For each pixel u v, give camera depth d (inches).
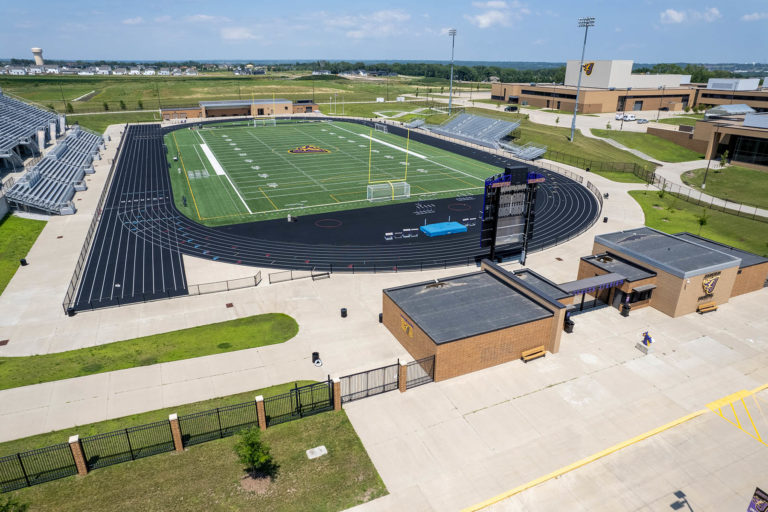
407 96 6776.6
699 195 2551.7
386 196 2333.9
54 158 2679.6
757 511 636.7
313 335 1154.7
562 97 5226.4
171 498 719.7
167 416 884.0
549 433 861.8
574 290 1190.9
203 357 1062.4
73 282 1407.5
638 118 4753.9
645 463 803.4
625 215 2135.8
